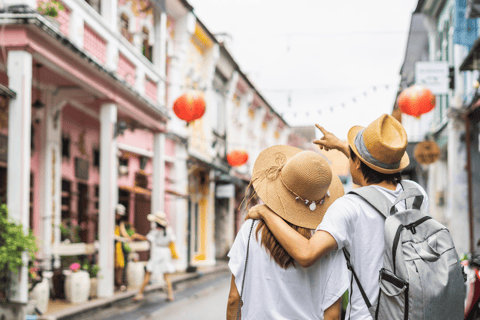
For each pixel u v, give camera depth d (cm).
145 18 1352
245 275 218
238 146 2478
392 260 200
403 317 193
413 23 1672
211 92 2034
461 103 1323
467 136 1229
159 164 1347
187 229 1683
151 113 1256
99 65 895
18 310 641
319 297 217
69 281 873
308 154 221
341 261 220
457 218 1376
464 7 931
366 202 218
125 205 1385
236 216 2611
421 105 786
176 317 820
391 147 220
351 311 216
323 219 213
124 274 1152
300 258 202
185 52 1670
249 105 2612
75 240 1070
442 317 193
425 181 1981
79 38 925
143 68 1272
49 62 783
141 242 1205
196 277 1533
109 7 1083
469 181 1214
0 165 830
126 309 890
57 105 1018
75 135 1152
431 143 1332
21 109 689
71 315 774
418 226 207
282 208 220
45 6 752
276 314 211
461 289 199
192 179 1967
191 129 1808
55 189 1030
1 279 651
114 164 1019
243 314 219
